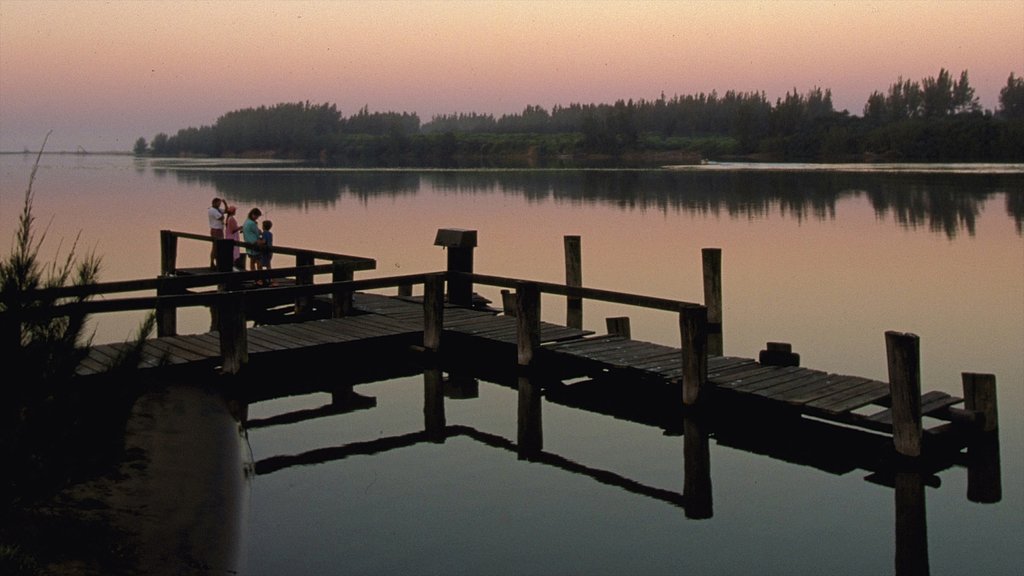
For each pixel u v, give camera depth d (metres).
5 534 5.60
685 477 8.93
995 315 17.56
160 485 7.38
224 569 6.39
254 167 146.25
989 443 9.70
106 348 11.73
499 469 9.09
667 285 22.12
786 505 8.20
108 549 6.01
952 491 8.55
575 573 6.69
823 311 18.31
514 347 12.83
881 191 57.34
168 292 13.91
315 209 50.62
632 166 138.62
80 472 5.61
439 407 11.50
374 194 64.81
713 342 15.43
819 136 150.88
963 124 125.19
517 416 11.13
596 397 12.16
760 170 103.94
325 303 16.77
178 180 93.38
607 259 27.36
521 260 27.44
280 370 13.04
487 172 113.38
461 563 6.81
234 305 11.34
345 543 7.14
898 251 28.05
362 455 9.48
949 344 15.05
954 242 30.12
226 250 19.23
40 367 5.56
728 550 7.16
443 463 9.27
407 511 7.89
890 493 8.52
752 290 21.12
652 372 11.12
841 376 11.02
